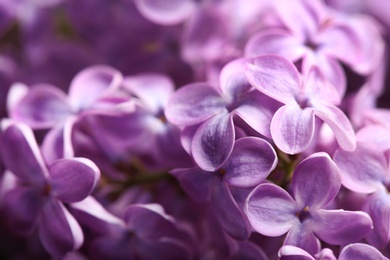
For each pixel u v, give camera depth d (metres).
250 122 0.16
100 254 0.18
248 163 0.16
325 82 0.17
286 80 0.16
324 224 0.16
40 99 0.18
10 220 0.18
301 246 0.16
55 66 0.22
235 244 0.17
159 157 0.18
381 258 0.16
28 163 0.17
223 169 0.16
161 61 0.21
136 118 0.18
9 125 0.17
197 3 0.21
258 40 0.18
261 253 0.17
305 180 0.16
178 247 0.17
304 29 0.19
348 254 0.16
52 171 0.17
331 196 0.16
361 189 0.16
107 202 0.18
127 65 0.21
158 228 0.17
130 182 0.18
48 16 0.22
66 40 0.22
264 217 0.16
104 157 0.18
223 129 0.16
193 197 0.17
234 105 0.16
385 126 0.17
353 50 0.19
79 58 0.22
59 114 0.18
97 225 0.17
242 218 0.16
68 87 0.22
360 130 0.17
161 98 0.19
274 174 0.16
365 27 0.19
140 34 0.21
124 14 0.21
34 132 0.19
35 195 0.17
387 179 0.16
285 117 0.16
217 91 0.17
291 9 0.19
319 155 0.16
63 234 0.17
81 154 0.18
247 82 0.17
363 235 0.16
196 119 0.17
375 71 0.20
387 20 0.23
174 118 0.17
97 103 0.18
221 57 0.19
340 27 0.19
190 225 0.18
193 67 0.21
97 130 0.18
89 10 0.21
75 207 0.17
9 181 0.18
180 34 0.21
